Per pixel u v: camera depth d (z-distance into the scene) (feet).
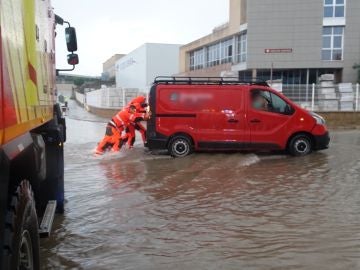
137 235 18.79
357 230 19.02
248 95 40.04
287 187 27.50
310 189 26.86
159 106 40.24
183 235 18.71
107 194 26.02
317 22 115.14
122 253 16.80
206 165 35.50
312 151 42.11
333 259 15.80
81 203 23.98
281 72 121.60
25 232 9.91
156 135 40.29
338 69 118.21
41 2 14.07
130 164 36.50
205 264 15.60
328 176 30.78
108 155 41.22
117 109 107.65
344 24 114.11
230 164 35.81
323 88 81.56
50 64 17.35
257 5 116.67
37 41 12.84
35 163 11.67
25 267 10.06
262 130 39.99
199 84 40.27
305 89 81.51
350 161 37.06
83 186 28.19
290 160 37.96
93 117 114.93
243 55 125.90
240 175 31.42
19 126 9.43
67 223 20.42
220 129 40.11
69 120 103.04
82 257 16.46
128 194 25.99
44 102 14.71
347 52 114.83
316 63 116.06
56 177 19.71
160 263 15.78
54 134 19.19
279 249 16.88
